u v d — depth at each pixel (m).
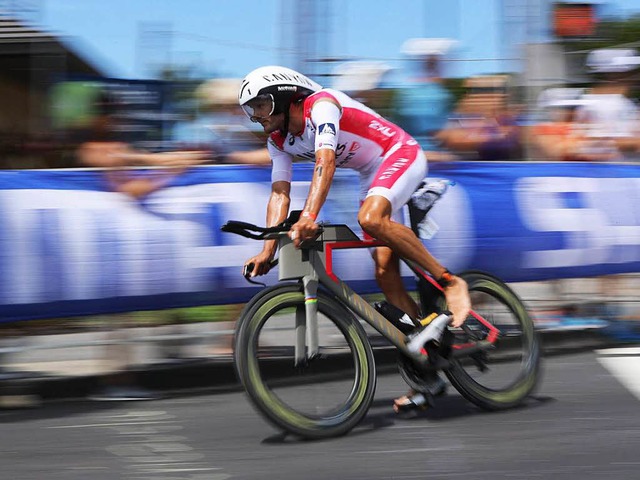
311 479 2.27
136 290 3.32
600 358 3.93
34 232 3.17
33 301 3.17
